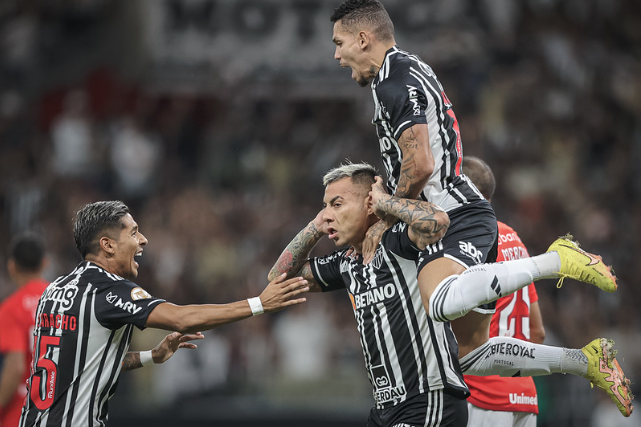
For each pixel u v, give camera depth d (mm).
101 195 21656
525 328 8406
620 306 18656
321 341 17438
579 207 21906
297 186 21953
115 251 7367
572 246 7008
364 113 23234
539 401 12469
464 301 6531
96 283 7137
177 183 22266
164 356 7887
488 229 7137
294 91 24219
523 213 21156
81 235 7387
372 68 7395
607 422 13836
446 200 7156
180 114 24234
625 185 23469
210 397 15938
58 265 19438
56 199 21391
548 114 24078
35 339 7191
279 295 7203
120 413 14188
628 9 27719
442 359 6938
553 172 22672
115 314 7027
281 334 17391
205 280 19375
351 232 7301
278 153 22797
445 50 24062
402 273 7012
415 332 6965
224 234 20484
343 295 18250
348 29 7402
